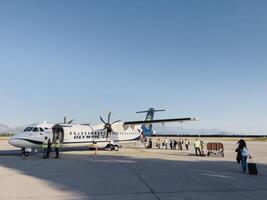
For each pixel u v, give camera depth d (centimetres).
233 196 913
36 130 2509
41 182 1155
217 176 1327
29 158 2236
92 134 3134
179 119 3131
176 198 884
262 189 1025
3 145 4253
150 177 1291
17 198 883
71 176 1315
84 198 880
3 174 1370
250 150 3497
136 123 3278
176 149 3784
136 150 3412
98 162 1942
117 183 1137
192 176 1323
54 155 2536
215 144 2586
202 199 873
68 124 3028
